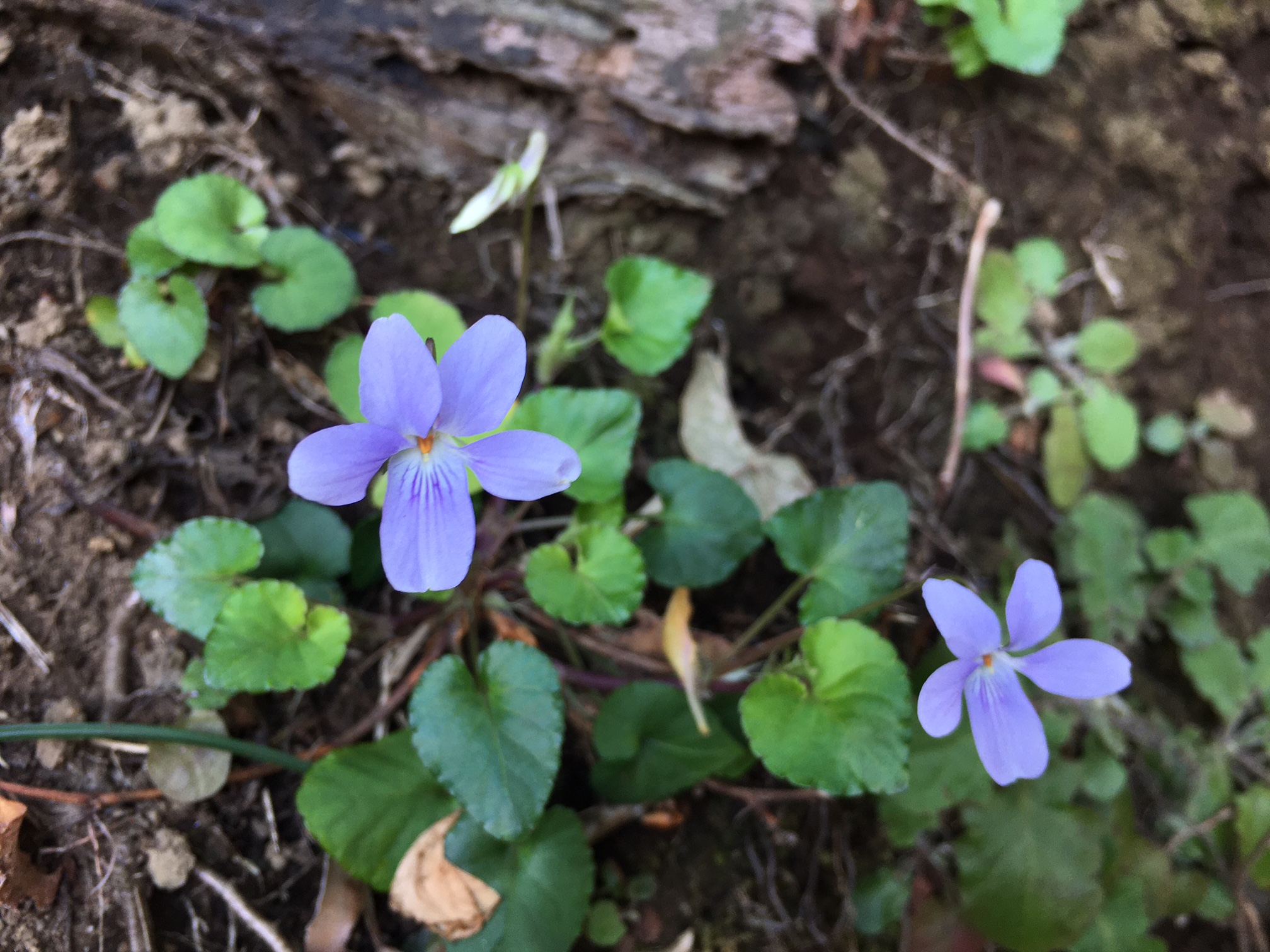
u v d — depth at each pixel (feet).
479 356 0.25
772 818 0.38
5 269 0.34
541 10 0.40
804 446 0.44
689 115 0.42
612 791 0.34
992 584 0.44
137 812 0.31
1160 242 0.48
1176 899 0.40
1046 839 0.38
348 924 0.32
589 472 0.35
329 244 0.37
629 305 0.39
